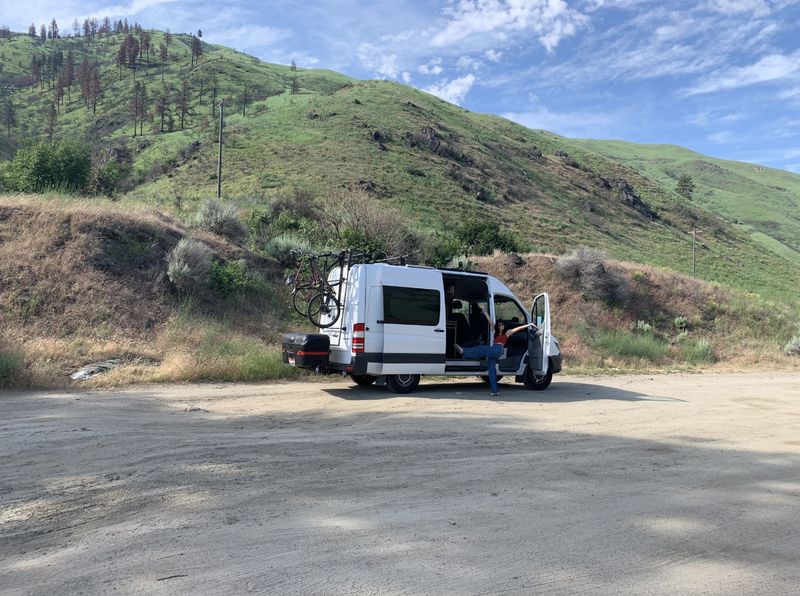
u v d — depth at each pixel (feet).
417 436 23.62
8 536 13.00
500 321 36.73
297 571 11.49
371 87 355.15
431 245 88.58
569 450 21.90
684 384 45.96
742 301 87.45
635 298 79.97
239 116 332.80
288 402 31.17
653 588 11.13
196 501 15.26
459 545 12.92
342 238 76.54
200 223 66.28
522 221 199.11
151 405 28.68
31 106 509.76
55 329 40.91
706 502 16.25
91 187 115.44
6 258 46.01
